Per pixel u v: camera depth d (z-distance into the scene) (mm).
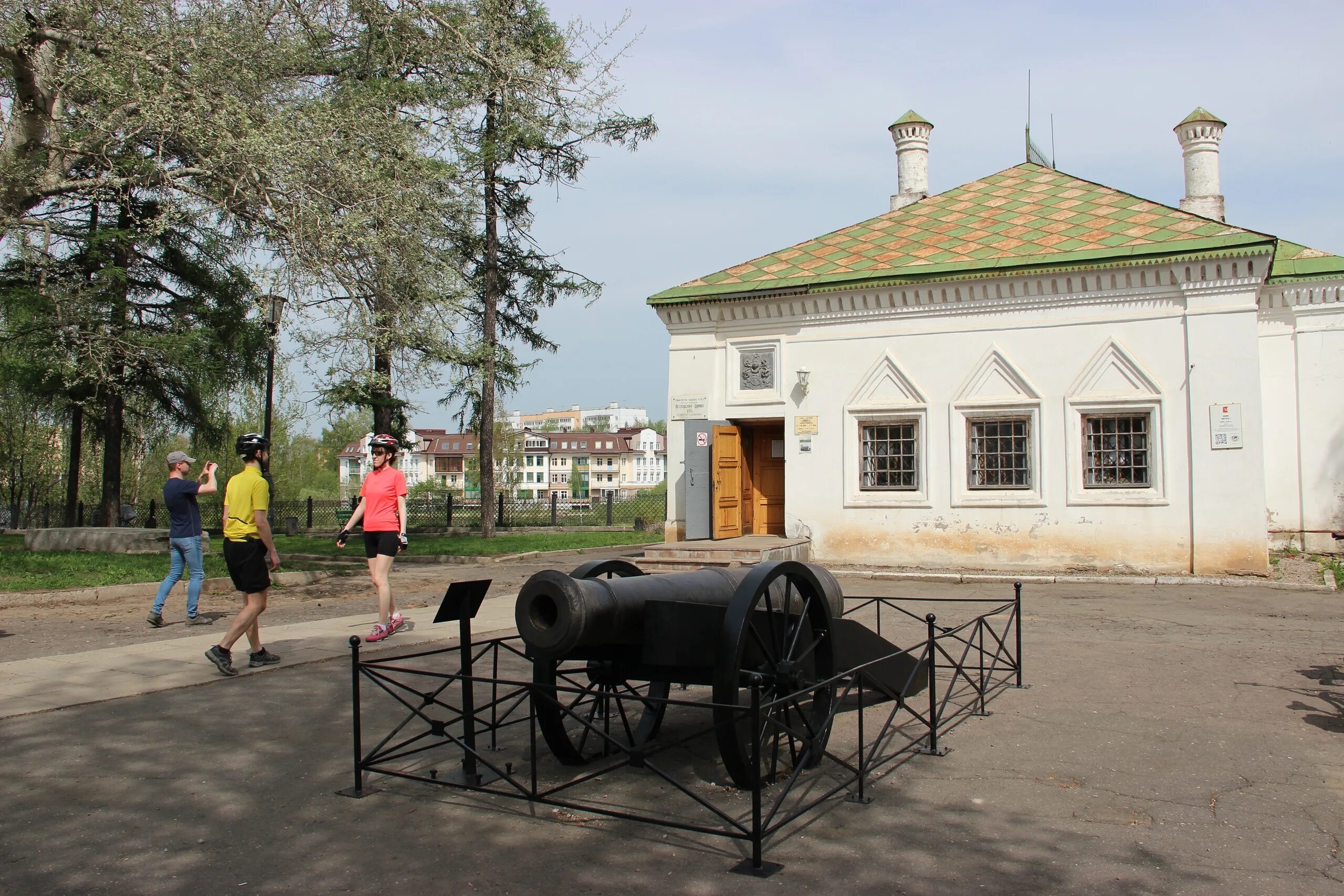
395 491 10031
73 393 24641
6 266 22625
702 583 5684
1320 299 18438
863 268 18016
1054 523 16281
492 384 26688
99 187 15117
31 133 14812
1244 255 15031
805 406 18172
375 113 16406
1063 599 13570
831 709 5609
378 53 18125
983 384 16891
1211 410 15375
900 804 5148
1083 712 7164
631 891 4051
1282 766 5805
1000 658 9258
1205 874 4191
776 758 5594
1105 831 4734
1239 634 10648
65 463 38281
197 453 28984
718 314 18875
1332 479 18328
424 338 17688
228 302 25406
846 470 17781
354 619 11414
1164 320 15750
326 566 18609
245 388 26469
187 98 14844
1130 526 15812
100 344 20328
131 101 14477
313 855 4457
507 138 23297
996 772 5703
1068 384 16297
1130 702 7461
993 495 16750
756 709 4312
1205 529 15359
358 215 14992
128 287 24484
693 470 17922
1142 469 15945
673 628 5176
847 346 17906
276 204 14742
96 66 14148
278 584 15148
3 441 34812
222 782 5512
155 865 4328
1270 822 4848
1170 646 9875
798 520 18141
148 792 5340
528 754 6156
